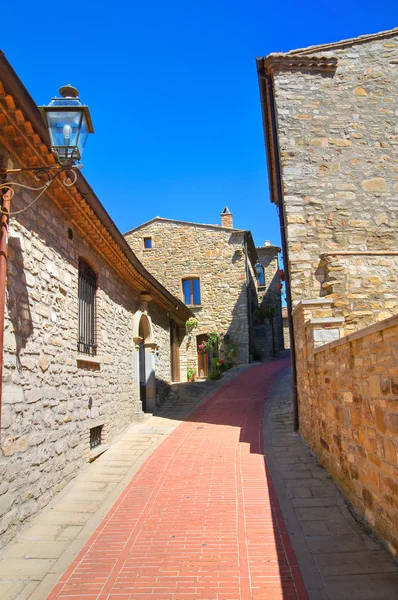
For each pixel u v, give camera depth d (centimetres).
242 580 402
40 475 567
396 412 395
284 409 1176
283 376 1742
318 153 979
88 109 454
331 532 486
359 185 963
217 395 1509
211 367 2192
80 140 455
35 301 577
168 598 379
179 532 507
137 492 640
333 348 620
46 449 591
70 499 616
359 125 993
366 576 396
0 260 470
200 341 2270
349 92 1012
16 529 497
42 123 488
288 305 1012
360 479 512
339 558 430
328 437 665
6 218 480
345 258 897
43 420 586
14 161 520
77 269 752
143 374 1388
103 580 410
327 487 617
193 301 2312
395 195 958
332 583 389
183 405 1392
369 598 365
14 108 442
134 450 871
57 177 583
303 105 1005
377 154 977
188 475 708
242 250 2275
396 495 405
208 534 499
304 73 1023
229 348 2195
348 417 554
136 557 452
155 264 2358
